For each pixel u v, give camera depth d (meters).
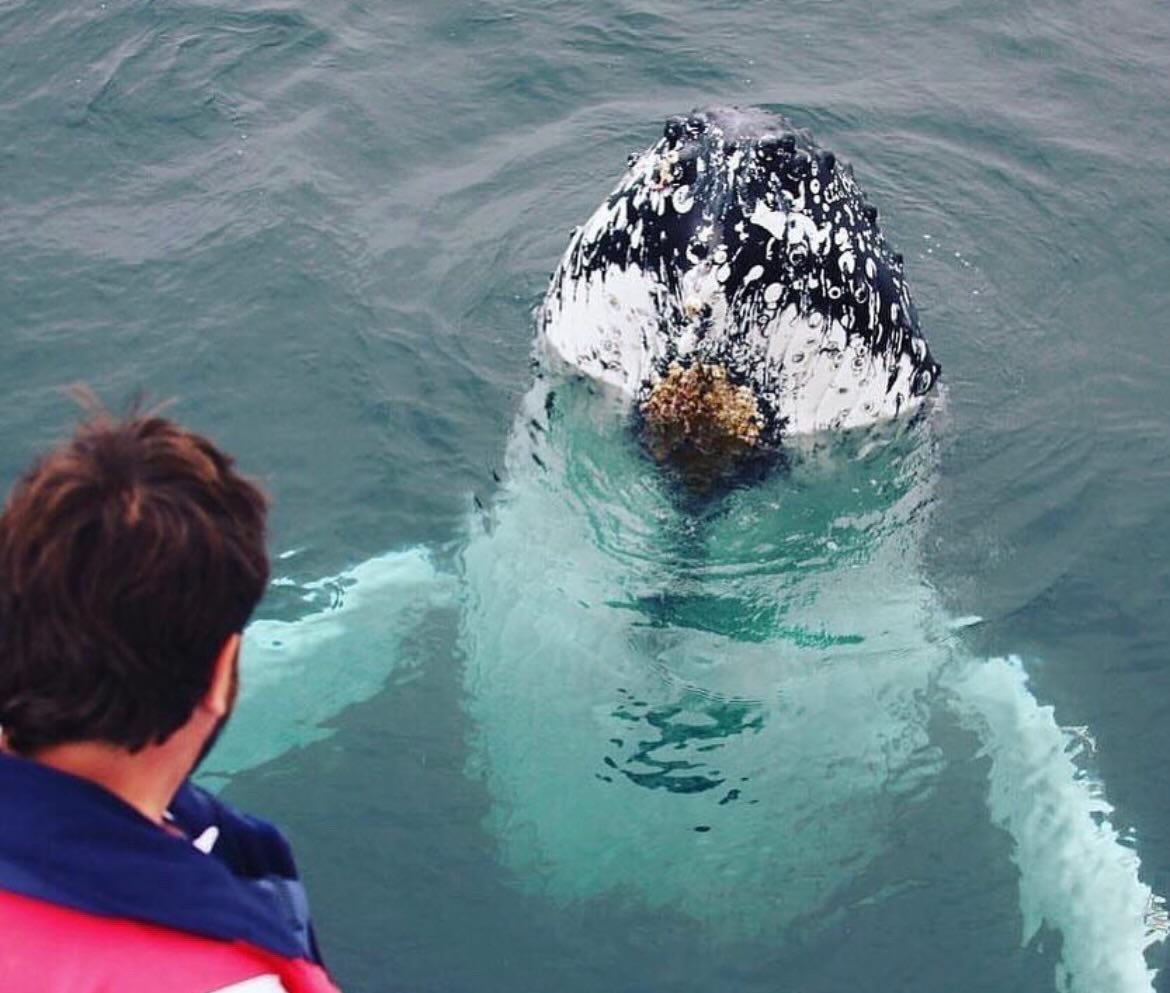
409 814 10.28
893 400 11.74
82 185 15.96
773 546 11.45
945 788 10.57
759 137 10.27
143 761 3.94
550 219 15.49
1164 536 12.37
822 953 9.70
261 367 13.75
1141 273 15.31
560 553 11.52
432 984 9.36
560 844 10.15
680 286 10.40
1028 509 12.39
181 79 17.34
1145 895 10.09
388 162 16.41
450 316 14.20
